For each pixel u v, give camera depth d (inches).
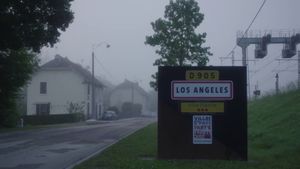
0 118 1784.0
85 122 2454.5
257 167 603.2
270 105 1273.4
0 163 697.6
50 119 2321.6
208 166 615.2
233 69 675.4
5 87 1731.1
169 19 1424.7
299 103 1099.3
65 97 3021.7
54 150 892.6
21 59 1716.3
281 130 920.9
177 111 679.7
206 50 1424.7
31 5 1243.2
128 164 642.2
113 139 1167.6
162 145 681.0
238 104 674.8
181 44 1408.7
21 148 928.9
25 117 2226.9
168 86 681.0
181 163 641.0
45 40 1279.5
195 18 1416.1
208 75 676.7
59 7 1273.4
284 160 659.4
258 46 1349.7
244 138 672.4
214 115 676.1
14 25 1222.3
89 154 824.3
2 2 1204.5
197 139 677.3
